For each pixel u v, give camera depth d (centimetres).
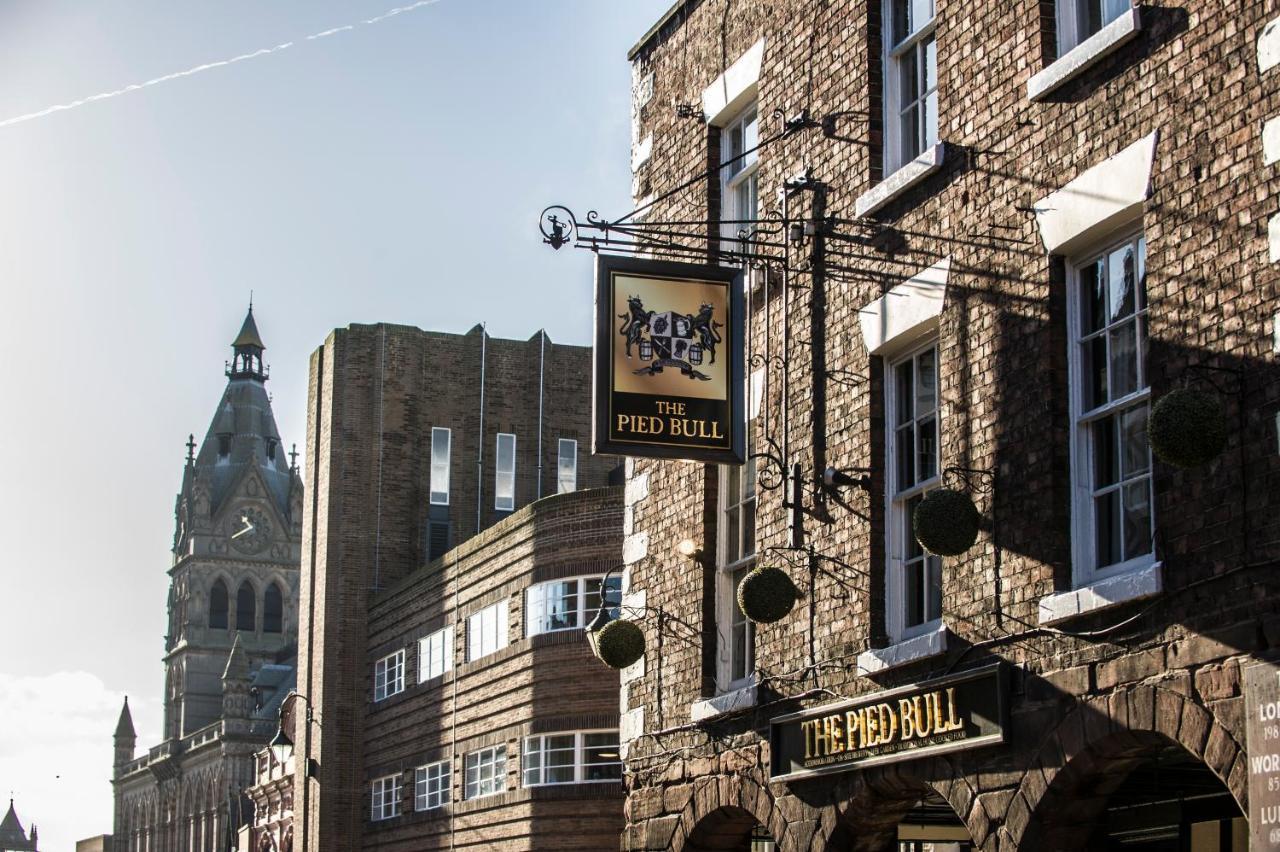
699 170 2070
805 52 1831
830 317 1730
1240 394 1166
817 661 1688
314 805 5894
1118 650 1260
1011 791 1365
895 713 1510
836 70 1764
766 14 1927
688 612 1966
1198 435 1120
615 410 1673
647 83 2247
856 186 1703
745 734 1805
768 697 1762
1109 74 1331
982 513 1438
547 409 6569
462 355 6469
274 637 14838
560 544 4522
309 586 6334
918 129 1650
